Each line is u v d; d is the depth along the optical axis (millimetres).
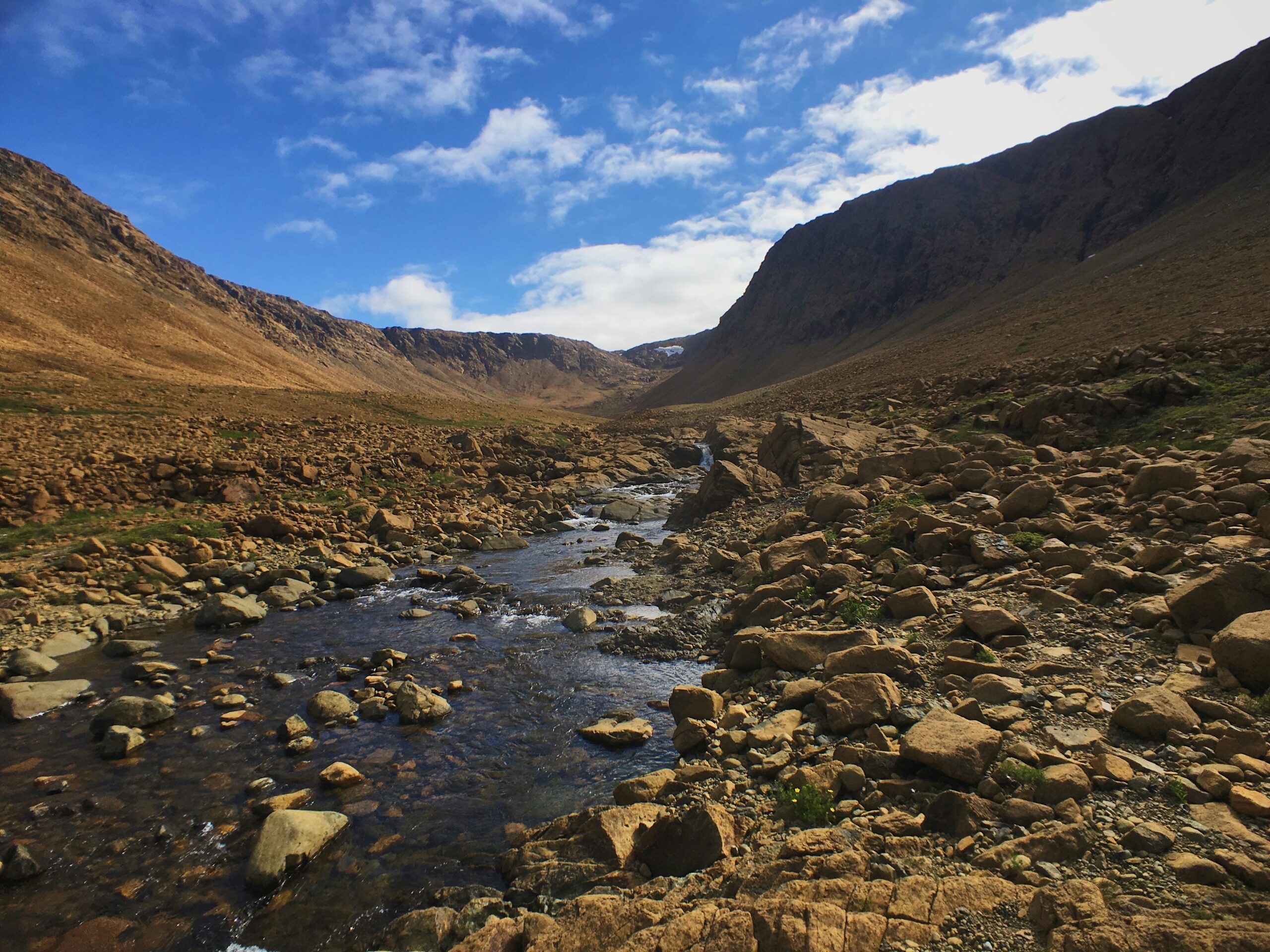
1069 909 3719
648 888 5082
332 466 29500
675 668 10406
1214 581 7008
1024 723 6113
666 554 17391
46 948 5379
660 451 43094
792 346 170500
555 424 59688
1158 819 4613
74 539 17906
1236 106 107875
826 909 3973
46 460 23734
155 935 5500
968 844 4668
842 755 6336
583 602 14172
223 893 5941
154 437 31000
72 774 7891
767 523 18516
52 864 6324
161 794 7465
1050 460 16422
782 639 9109
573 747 8188
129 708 9078
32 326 68875
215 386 54562
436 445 38875
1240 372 18375
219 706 9680
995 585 9742
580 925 4492
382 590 16172
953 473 16719
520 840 6438
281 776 7789
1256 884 3840
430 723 9008
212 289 173250
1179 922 3492
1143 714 5668
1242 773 4867
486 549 20672
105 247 139250
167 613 14227
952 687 7219
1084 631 7809
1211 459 12516
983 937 3738
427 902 5719
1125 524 10734
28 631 12523
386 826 6797
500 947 4676
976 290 129375
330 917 5625
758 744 7059
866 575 11641
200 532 19484
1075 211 125062
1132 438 17031
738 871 4859
